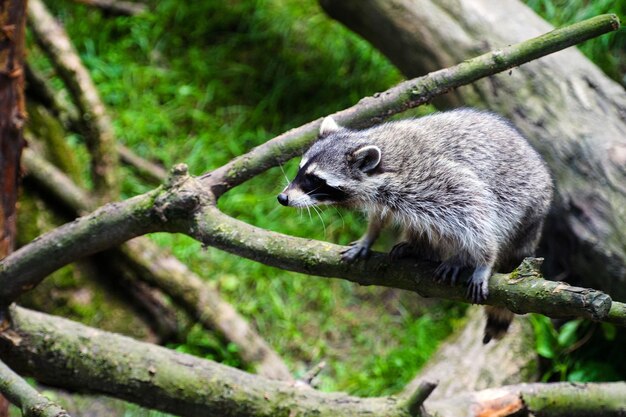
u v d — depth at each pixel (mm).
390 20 6430
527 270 3543
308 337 6711
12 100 4805
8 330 4805
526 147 4277
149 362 4770
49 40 6535
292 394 4688
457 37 6160
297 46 8547
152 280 6527
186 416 4781
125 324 6652
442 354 6066
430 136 4137
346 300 6969
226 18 8852
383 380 6266
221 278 7027
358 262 3967
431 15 6297
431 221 3986
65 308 6559
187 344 6574
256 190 7598
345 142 4273
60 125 7250
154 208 4211
